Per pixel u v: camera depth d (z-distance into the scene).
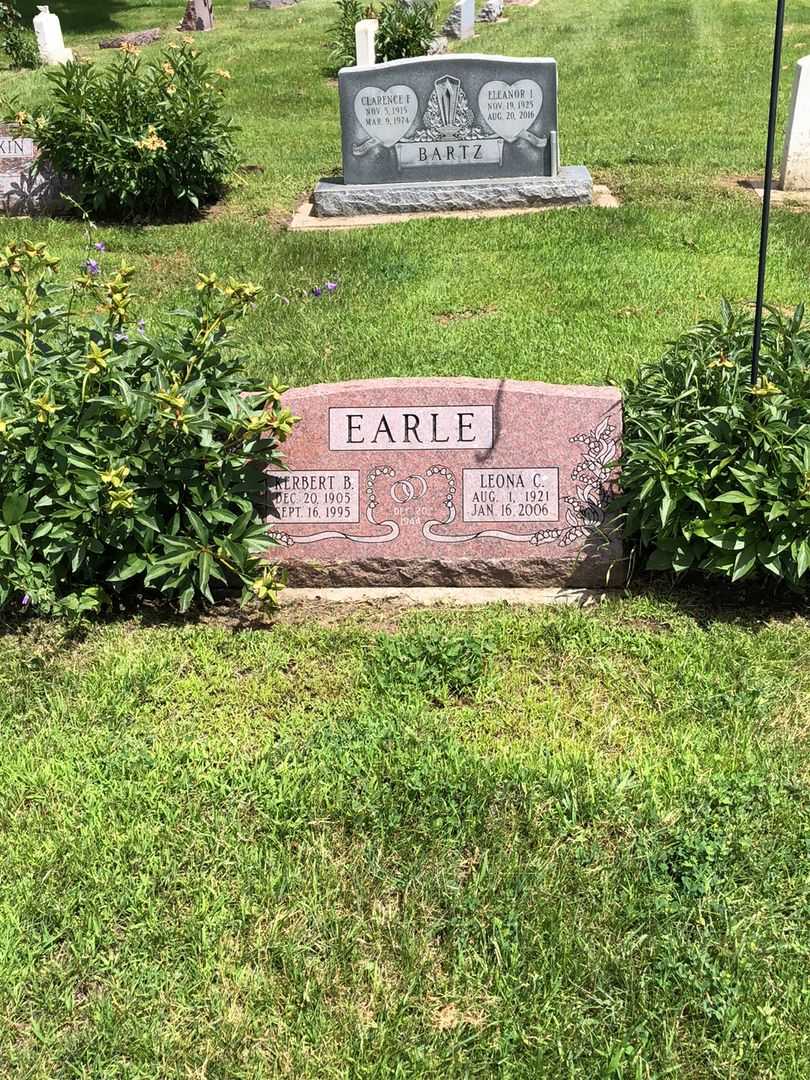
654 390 2.52
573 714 2.09
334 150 6.62
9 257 2.42
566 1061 1.44
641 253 4.47
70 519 2.30
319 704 2.12
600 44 9.66
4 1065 1.46
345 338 3.74
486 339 3.68
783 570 2.27
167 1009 1.53
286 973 1.58
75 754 1.99
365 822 1.82
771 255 4.42
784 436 2.28
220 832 1.81
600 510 2.46
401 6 8.98
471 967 1.58
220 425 2.28
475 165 5.43
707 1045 1.46
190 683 2.18
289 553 2.53
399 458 2.47
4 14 10.39
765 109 7.24
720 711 2.07
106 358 2.35
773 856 1.72
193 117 5.22
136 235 5.04
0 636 2.32
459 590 2.52
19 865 1.75
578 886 1.69
